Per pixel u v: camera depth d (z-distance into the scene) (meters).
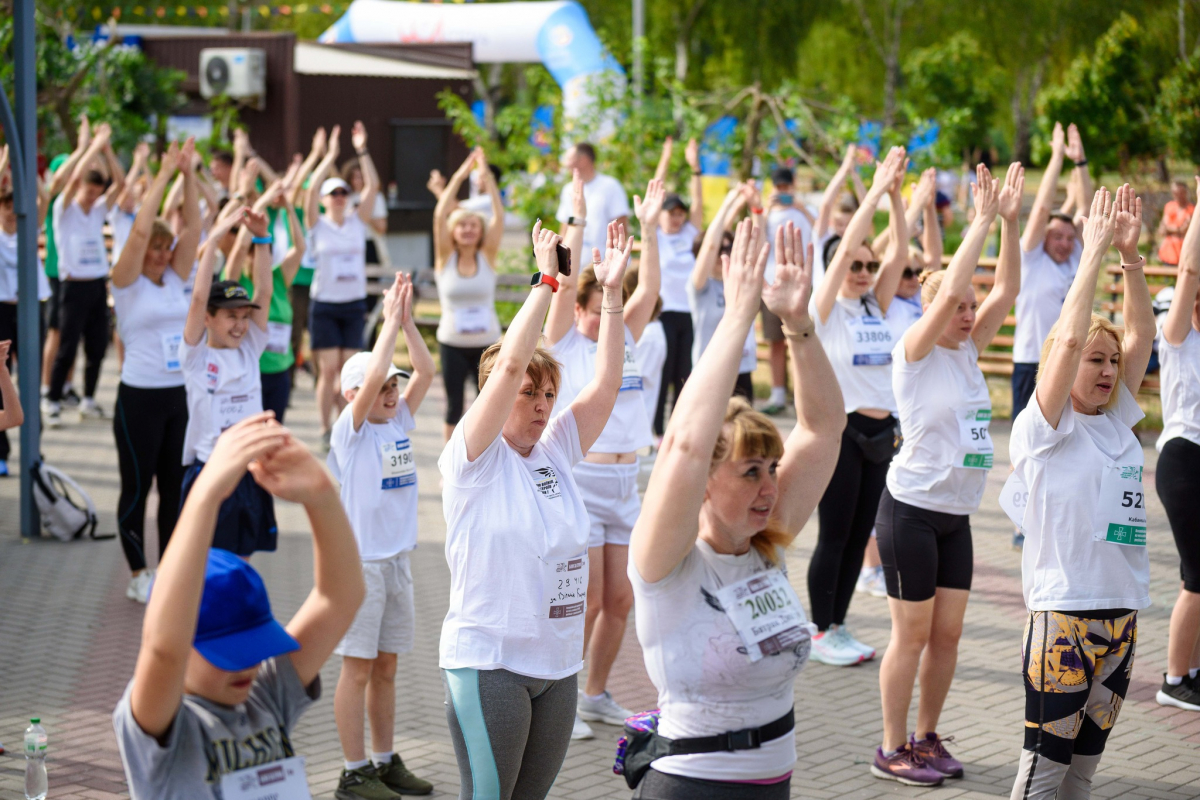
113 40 19.42
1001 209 5.15
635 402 5.62
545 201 16.66
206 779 2.42
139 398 7.18
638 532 3.04
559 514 3.83
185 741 2.42
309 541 8.70
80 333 11.98
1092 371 4.23
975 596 7.57
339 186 11.01
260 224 6.89
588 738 5.51
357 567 2.56
